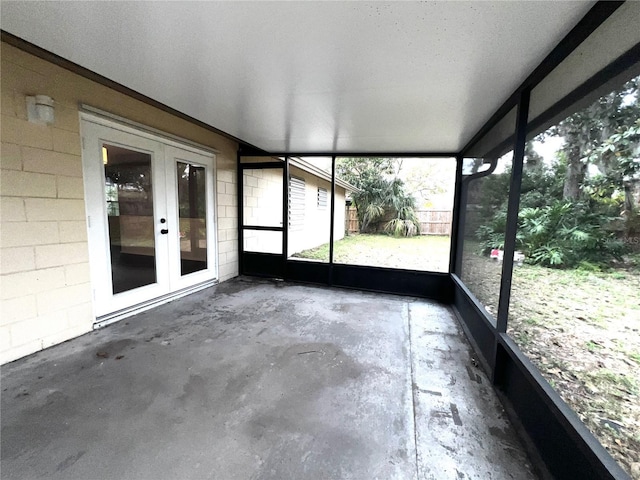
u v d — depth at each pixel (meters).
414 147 4.12
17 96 2.17
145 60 1.94
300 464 1.42
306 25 1.48
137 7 1.39
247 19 1.45
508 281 2.07
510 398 1.94
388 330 3.07
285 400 1.90
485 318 2.42
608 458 1.08
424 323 3.30
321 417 1.75
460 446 1.56
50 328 2.47
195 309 3.53
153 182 3.43
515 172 2.04
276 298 4.05
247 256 5.20
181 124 3.76
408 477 1.37
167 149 3.59
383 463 1.44
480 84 2.05
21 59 2.17
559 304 2.29
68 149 2.52
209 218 4.42
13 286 2.22
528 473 1.41
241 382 2.08
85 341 2.62
